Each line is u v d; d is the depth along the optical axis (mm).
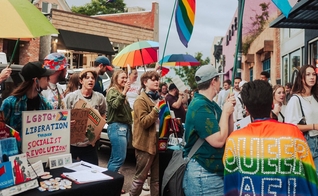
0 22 2107
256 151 1938
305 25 7395
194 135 2707
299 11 6383
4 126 2314
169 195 2910
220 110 2865
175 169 2826
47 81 2957
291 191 1854
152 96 4113
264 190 1890
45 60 3469
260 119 2061
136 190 4137
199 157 2670
